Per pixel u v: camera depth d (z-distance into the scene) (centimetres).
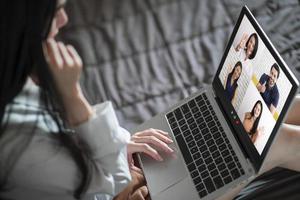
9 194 85
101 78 151
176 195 109
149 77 150
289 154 110
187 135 120
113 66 155
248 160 106
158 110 139
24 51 71
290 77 97
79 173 88
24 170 81
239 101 113
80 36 167
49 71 77
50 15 73
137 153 120
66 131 87
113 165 94
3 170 81
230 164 108
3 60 70
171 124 125
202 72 148
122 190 112
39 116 83
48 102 83
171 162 116
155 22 169
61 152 85
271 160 109
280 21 158
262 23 158
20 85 75
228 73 120
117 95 146
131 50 160
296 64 144
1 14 68
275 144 108
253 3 166
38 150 82
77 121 90
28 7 69
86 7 178
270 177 118
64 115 87
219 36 159
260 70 107
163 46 160
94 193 92
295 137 109
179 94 143
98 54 160
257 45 110
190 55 154
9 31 68
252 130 106
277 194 114
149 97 144
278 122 98
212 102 122
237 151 109
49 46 82
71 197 90
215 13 167
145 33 166
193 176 111
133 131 129
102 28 170
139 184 117
